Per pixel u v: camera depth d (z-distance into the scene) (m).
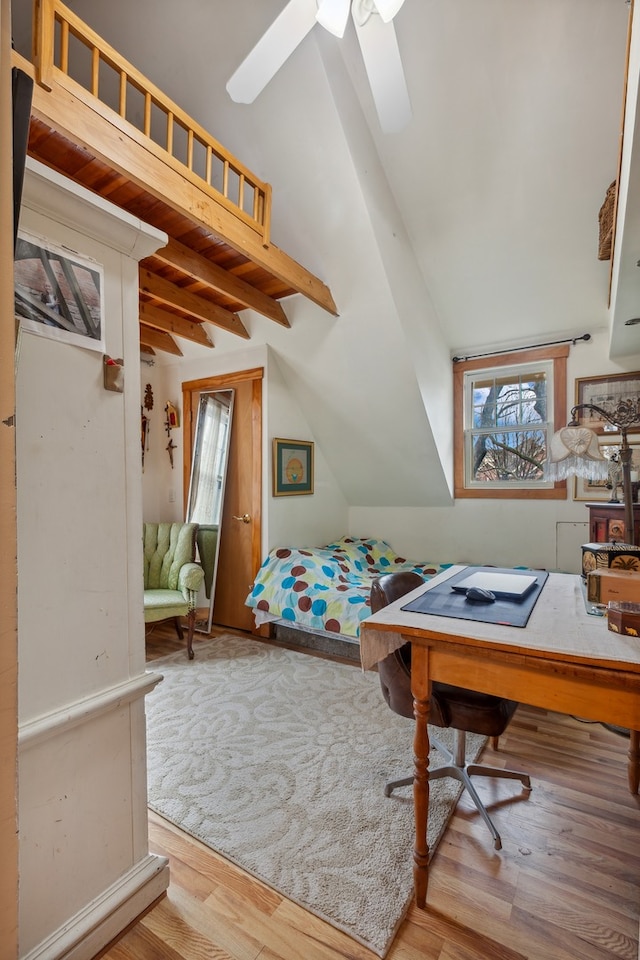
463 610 1.36
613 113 2.21
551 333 3.53
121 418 1.25
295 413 3.84
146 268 2.64
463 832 1.52
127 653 1.25
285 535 3.72
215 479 3.77
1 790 0.42
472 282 3.24
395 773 1.82
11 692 0.43
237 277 2.74
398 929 1.18
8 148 0.44
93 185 1.86
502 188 2.63
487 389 3.91
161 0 2.10
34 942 1.02
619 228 1.62
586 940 1.15
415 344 3.11
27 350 1.04
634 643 1.06
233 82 1.58
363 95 2.36
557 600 1.47
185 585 3.10
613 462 2.46
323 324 3.11
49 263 1.08
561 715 2.35
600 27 1.96
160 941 1.16
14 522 0.43
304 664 2.95
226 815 1.59
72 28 1.38
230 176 2.66
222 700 2.46
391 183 2.74
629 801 1.67
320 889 1.30
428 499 4.18
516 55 2.12
